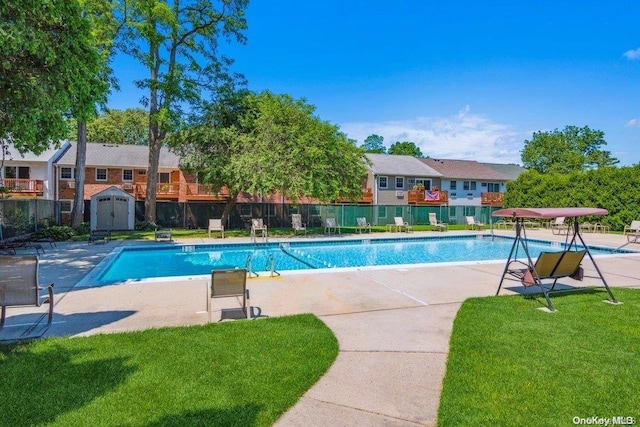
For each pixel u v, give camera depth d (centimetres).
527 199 2769
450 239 1986
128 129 4403
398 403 298
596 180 2294
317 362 367
